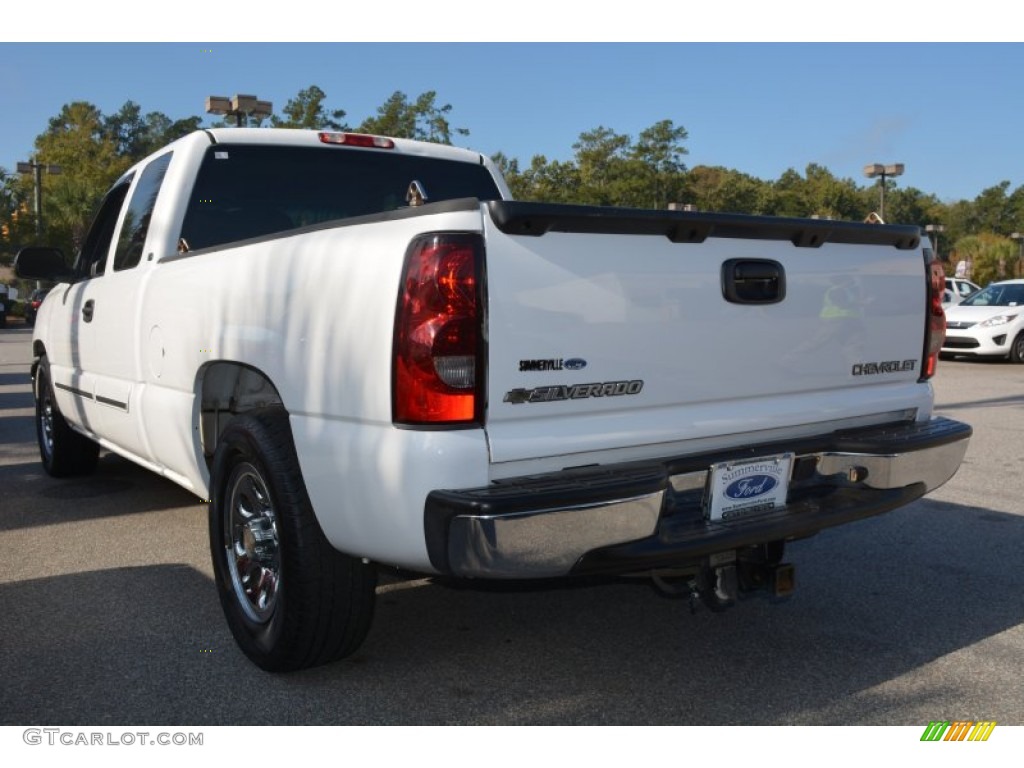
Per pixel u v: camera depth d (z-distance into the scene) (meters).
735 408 3.17
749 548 3.24
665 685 3.26
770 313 3.22
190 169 4.60
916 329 3.75
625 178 64.00
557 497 2.56
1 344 23.11
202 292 3.69
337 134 5.04
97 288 5.15
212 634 3.71
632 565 2.77
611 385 2.84
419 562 2.69
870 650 3.58
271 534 3.31
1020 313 16.41
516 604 4.07
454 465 2.58
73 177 53.66
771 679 3.31
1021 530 5.29
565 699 3.15
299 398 3.01
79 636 3.68
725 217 3.01
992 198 128.38
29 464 7.20
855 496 3.33
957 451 3.60
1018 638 3.70
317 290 2.94
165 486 6.35
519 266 2.66
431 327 2.58
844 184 88.38
